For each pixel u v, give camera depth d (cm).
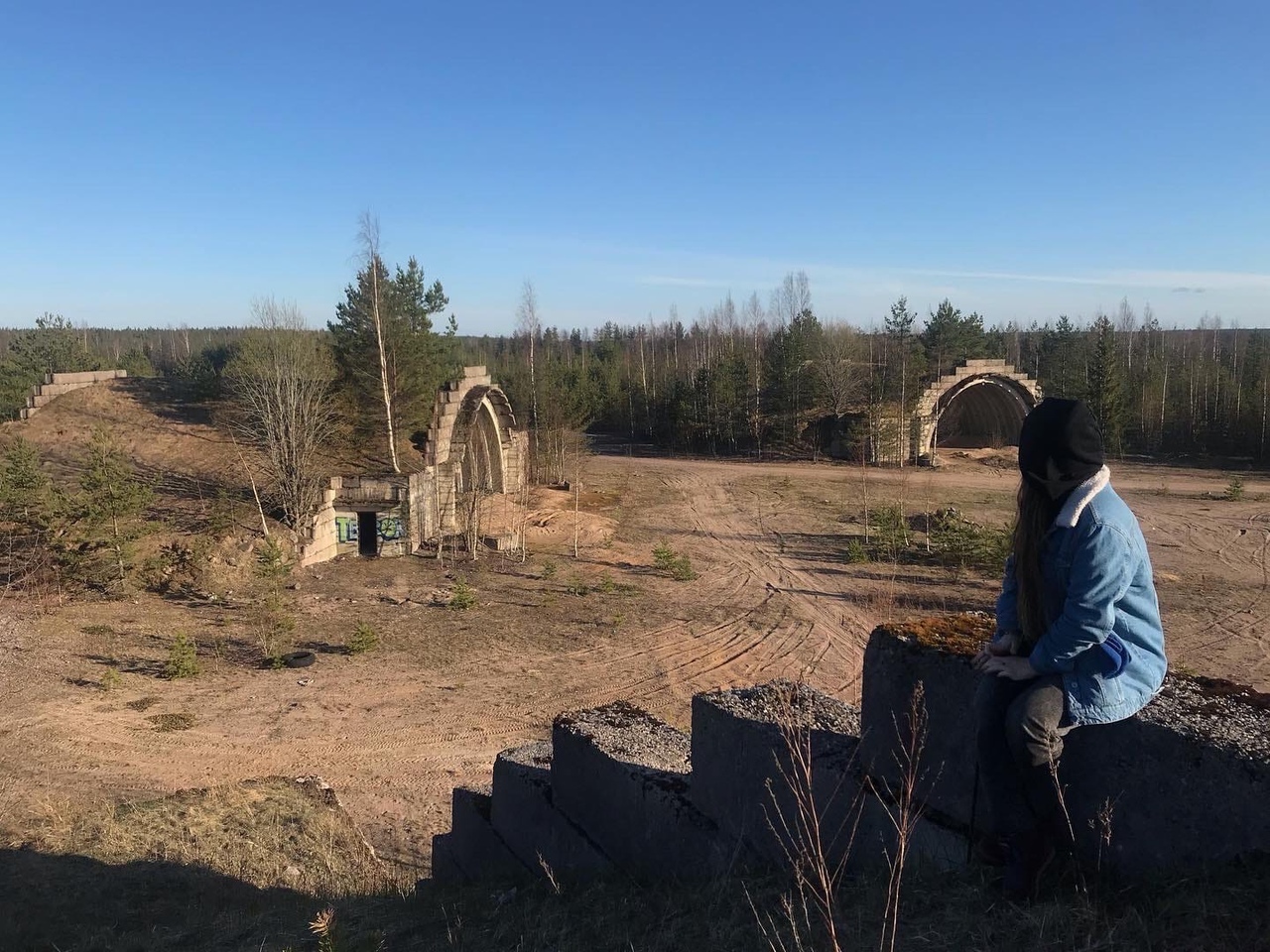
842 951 347
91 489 2470
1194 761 317
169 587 2567
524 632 2236
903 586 2688
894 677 427
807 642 2150
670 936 435
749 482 4997
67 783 1280
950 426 6669
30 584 2419
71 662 1908
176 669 1855
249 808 1146
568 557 3136
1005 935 325
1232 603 2330
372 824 1234
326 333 4291
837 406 6359
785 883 440
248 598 2517
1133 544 307
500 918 570
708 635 2214
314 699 1753
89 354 6388
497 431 4356
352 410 3922
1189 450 5984
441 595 2594
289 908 787
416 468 3759
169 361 10525
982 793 382
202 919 779
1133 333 10594
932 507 3975
